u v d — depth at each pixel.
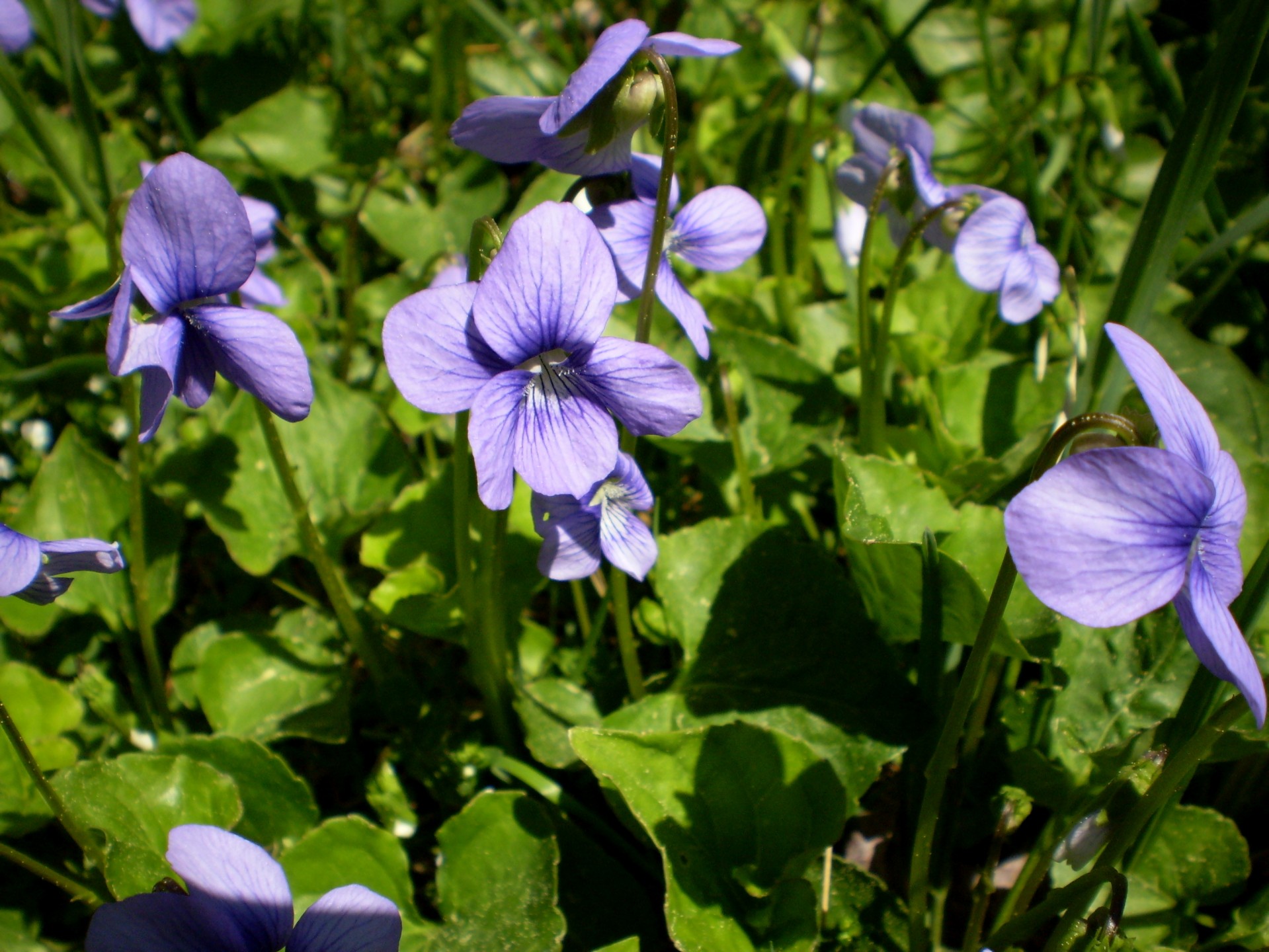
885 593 0.16
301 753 0.18
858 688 0.16
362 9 0.28
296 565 0.20
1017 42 0.28
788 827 0.14
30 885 0.16
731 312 0.22
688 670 0.16
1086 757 0.16
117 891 0.14
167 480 0.18
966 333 0.21
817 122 0.25
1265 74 0.24
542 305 0.11
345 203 0.25
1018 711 0.15
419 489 0.18
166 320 0.12
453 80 0.26
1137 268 0.15
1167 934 0.15
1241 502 0.11
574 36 0.27
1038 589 0.09
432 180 0.26
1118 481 0.09
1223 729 0.11
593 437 0.12
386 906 0.11
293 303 0.22
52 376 0.21
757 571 0.17
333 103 0.26
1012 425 0.19
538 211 0.11
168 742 0.16
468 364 0.11
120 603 0.18
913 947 0.14
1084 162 0.24
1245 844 0.14
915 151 0.17
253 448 0.19
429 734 0.17
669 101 0.12
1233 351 0.21
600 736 0.14
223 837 0.11
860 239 0.21
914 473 0.17
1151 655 0.16
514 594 0.17
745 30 0.27
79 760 0.16
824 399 0.19
